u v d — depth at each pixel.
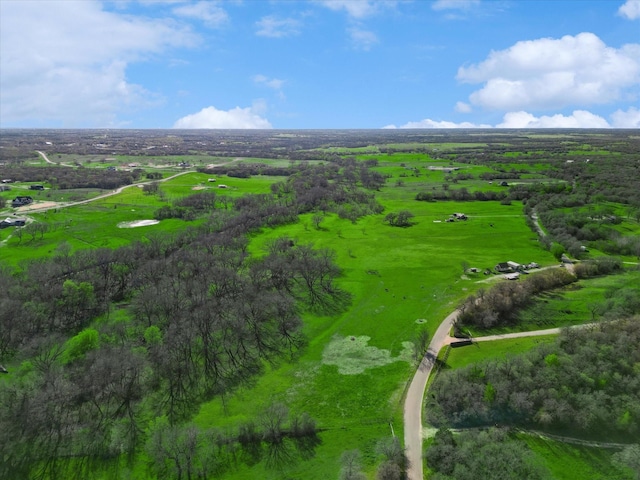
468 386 82.06
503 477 64.12
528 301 119.06
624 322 98.00
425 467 69.25
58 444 75.88
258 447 75.12
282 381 92.56
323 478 68.38
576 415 75.25
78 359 93.94
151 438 75.38
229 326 107.94
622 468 67.81
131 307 120.38
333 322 116.69
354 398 86.44
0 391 83.31
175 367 94.06
